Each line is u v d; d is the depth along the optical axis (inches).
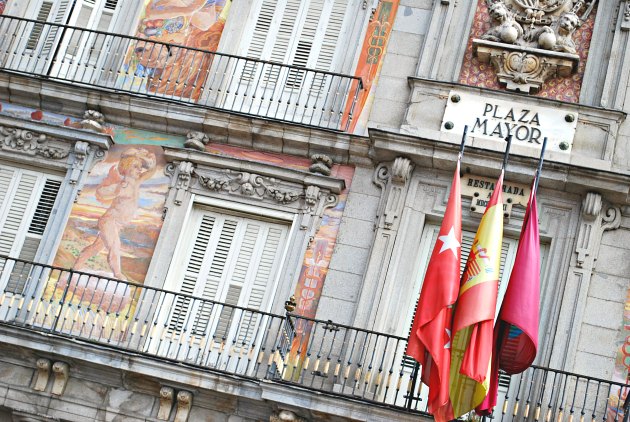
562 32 862.5
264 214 841.5
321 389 775.1
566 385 777.6
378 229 823.7
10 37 899.4
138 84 886.4
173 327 826.8
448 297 739.4
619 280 801.6
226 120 850.8
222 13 907.4
